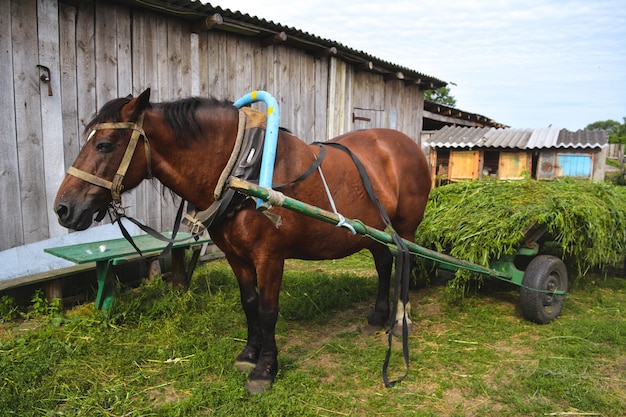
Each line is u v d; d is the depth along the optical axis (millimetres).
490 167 9141
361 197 2922
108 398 2533
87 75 4309
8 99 3781
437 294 4395
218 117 2416
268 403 2451
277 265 2576
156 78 4879
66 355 2988
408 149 3525
